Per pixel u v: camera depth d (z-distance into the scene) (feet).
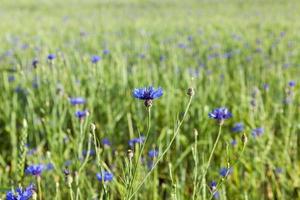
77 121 5.61
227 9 33.53
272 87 8.28
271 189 5.38
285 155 5.58
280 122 6.63
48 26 22.26
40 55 8.83
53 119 6.09
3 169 5.55
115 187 5.00
